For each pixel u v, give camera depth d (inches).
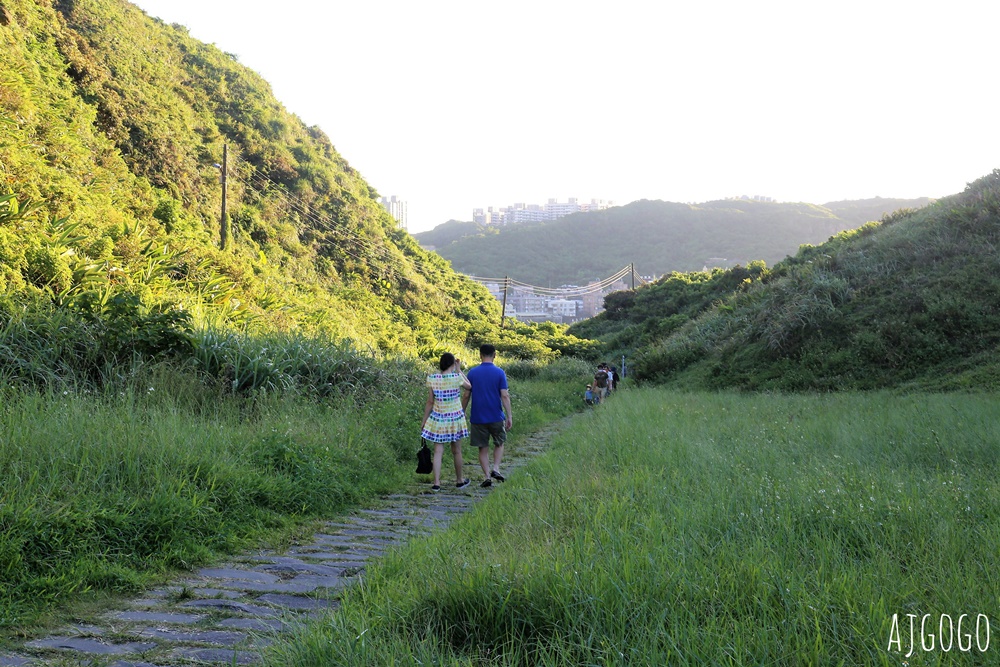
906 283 894.4
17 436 204.2
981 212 943.0
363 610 126.1
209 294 710.5
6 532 154.8
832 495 185.2
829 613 109.0
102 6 1798.7
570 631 108.0
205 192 1508.4
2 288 389.1
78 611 143.0
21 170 625.6
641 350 1669.5
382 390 476.4
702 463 260.5
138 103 1440.7
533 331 2598.4
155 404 303.0
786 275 1312.7
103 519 177.3
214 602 150.5
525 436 544.4
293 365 437.7
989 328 737.6
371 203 2650.1
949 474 226.7
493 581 126.0
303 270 1738.4
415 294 2234.3
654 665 95.6
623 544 146.4
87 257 556.1
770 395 710.5
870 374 773.3
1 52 970.7
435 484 315.3
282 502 243.9
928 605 112.1
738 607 112.9
